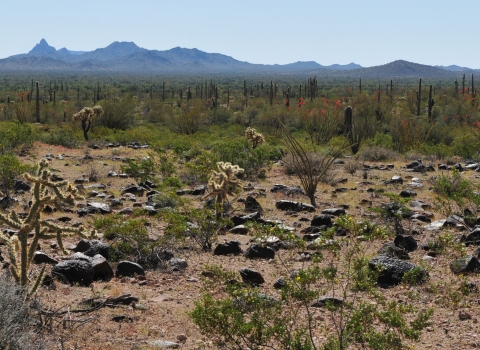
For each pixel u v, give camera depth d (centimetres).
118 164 2266
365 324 557
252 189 1716
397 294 774
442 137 3438
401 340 580
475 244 1057
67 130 3459
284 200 1468
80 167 2120
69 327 610
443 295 772
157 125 5194
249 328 534
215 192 1116
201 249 1030
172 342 601
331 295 738
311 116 3055
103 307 704
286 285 587
